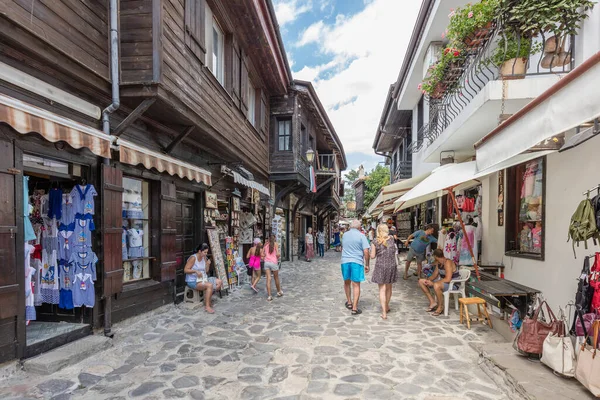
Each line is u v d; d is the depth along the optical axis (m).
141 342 4.43
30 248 3.64
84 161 4.19
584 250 3.65
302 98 13.14
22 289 3.40
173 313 5.82
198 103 5.79
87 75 4.05
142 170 5.32
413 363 3.86
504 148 3.13
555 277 4.17
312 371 3.64
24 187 3.51
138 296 5.27
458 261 7.08
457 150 7.12
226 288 7.57
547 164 4.36
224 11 7.28
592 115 2.04
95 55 4.20
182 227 6.82
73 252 4.18
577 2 3.51
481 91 4.45
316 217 23.72
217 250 7.63
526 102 4.29
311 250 16.02
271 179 12.51
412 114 14.11
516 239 5.42
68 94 3.96
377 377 3.50
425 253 9.73
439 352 4.19
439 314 5.98
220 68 7.63
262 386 3.29
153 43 4.43
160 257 5.71
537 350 3.47
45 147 3.70
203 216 7.46
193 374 3.53
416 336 4.80
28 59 3.47
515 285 4.75
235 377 3.48
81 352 3.76
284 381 3.40
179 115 5.30
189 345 4.36
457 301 6.36
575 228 3.28
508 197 5.52
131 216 5.38
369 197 28.88
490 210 6.23
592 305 3.18
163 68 4.56
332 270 12.34
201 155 7.63
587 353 2.86
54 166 3.94
